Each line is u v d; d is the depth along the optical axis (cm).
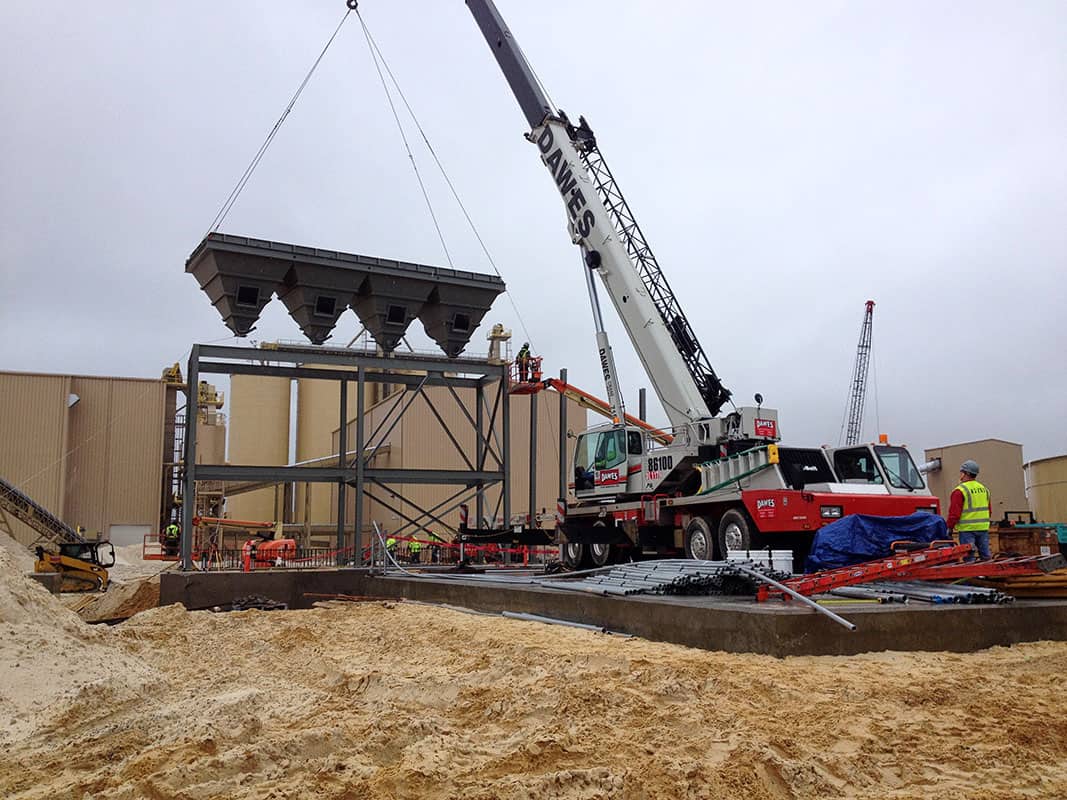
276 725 794
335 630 1504
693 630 1119
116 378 5391
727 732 727
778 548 1614
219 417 6931
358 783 605
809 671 928
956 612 1080
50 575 3036
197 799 585
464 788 598
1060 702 815
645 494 1969
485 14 2305
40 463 5047
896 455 1703
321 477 2609
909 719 764
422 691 922
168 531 4641
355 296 2700
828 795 613
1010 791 607
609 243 2056
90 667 947
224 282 2455
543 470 4966
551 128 2172
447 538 3309
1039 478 4981
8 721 808
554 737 702
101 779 627
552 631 1312
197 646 1361
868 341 8225
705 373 1975
